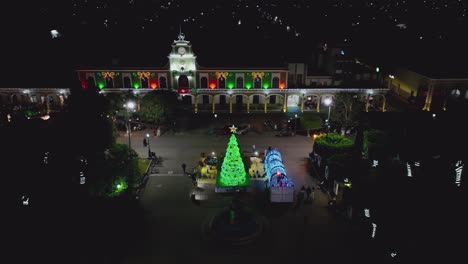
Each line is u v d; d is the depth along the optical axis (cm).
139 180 4753
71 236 3672
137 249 3728
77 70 7169
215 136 6388
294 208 4372
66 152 4325
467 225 3108
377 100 7812
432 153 4381
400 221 3416
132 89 7188
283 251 3709
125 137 6322
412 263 3034
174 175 5119
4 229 3609
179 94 7300
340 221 4150
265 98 7356
